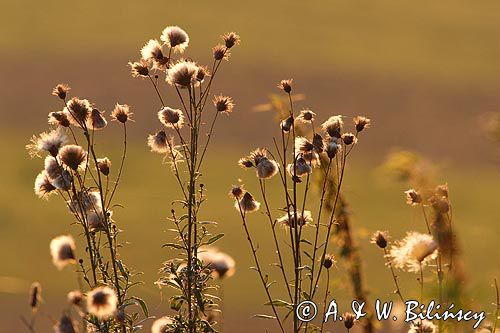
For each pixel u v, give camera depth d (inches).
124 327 519.8
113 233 557.0
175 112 573.9
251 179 2664.9
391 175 456.4
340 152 538.0
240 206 550.9
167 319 542.9
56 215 2394.2
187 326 534.3
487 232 486.3
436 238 468.1
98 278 574.6
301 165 538.9
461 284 443.2
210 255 556.1
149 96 3715.6
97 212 558.3
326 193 559.5
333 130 544.7
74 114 557.0
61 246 541.3
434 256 462.3
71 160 542.9
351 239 537.6
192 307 551.2
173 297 546.3
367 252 1347.2
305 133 568.1
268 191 2379.4
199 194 572.1
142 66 583.2
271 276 1342.3
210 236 592.1
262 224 2103.8
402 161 455.8
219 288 568.4
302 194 1095.0
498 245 478.0
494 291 446.3
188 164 564.1
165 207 2132.1
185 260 557.3
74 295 479.5
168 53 637.9
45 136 547.2
